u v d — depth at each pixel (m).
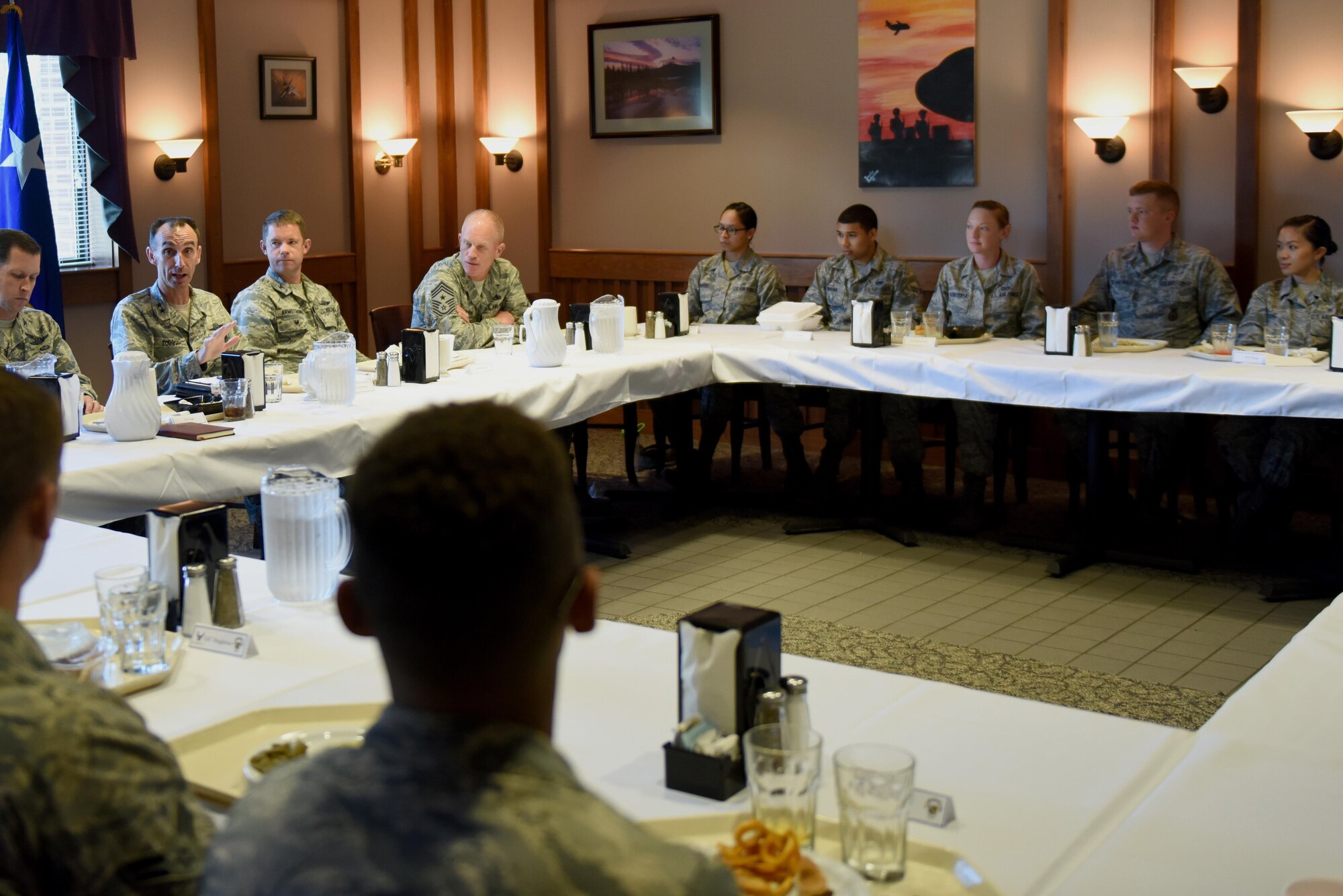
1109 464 4.90
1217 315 5.33
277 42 6.90
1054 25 6.16
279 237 4.98
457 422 0.79
